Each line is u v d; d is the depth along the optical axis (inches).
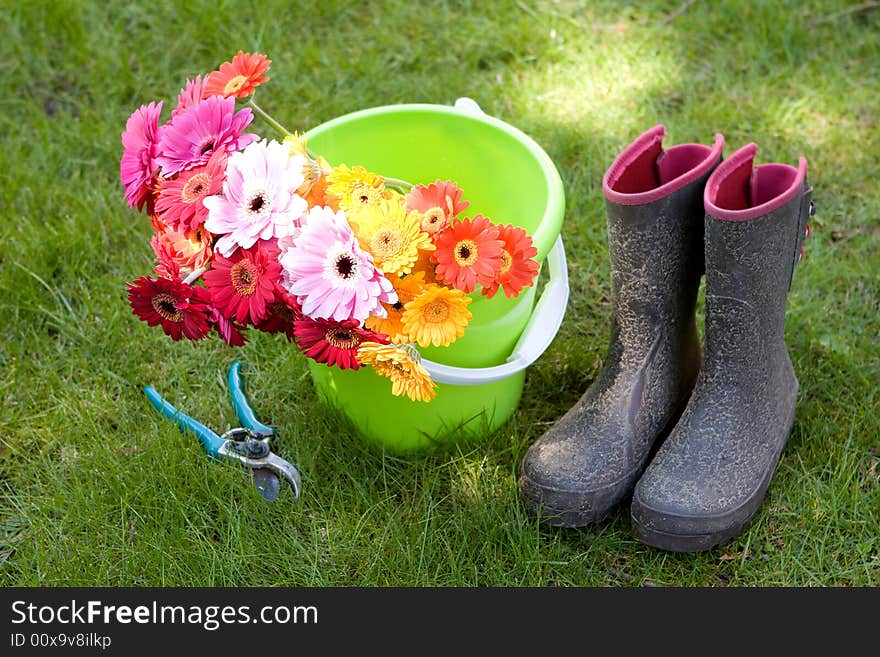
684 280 47.3
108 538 48.6
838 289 60.9
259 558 47.6
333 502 49.6
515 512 48.7
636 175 47.1
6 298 60.8
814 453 51.1
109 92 76.8
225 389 56.4
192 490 49.8
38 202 67.5
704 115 73.5
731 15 81.3
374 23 83.4
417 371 41.2
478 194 54.3
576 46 80.3
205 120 43.5
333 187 43.8
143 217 66.6
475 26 82.1
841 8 81.4
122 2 84.6
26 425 54.6
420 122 52.8
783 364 49.1
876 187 67.4
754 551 47.8
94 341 58.8
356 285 40.5
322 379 51.2
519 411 54.8
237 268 42.1
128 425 54.1
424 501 49.6
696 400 47.4
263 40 80.7
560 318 49.0
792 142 71.0
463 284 41.1
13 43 80.5
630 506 48.1
